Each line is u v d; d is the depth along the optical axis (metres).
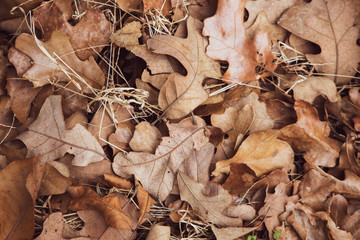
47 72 0.60
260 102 0.63
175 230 0.61
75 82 0.60
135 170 0.60
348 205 0.62
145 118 0.63
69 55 0.61
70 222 0.59
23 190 0.57
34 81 0.60
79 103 0.61
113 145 0.60
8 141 0.60
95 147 0.59
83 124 0.61
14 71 0.61
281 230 0.60
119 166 0.60
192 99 0.61
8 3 0.61
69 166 0.60
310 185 0.62
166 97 0.61
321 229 0.60
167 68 0.62
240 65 0.63
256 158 0.62
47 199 0.60
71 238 0.57
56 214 0.57
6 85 0.60
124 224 0.58
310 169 0.63
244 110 0.62
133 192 0.60
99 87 0.62
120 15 0.63
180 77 0.61
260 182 0.62
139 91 0.62
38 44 0.59
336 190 0.62
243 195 0.62
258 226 0.60
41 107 0.59
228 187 0.61
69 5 0.62
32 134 0.59
